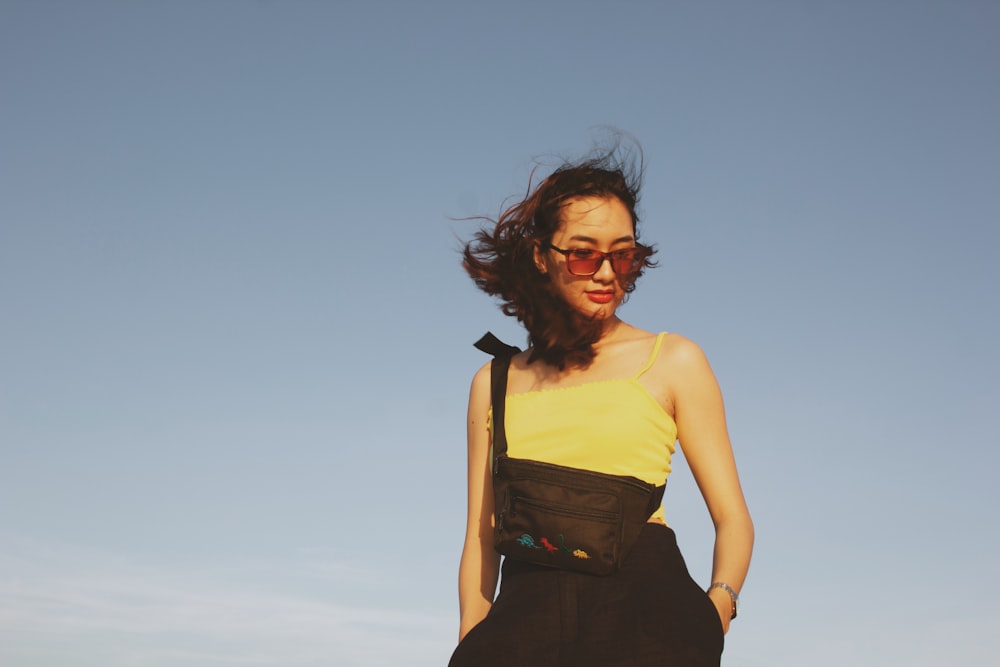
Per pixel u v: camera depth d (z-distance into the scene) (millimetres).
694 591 3100
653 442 3258
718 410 3359
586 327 3416
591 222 3439
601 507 3127
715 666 2994
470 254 3637
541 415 3332
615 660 2963
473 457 3658
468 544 3654
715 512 3328
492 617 3170
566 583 3119
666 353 3367
